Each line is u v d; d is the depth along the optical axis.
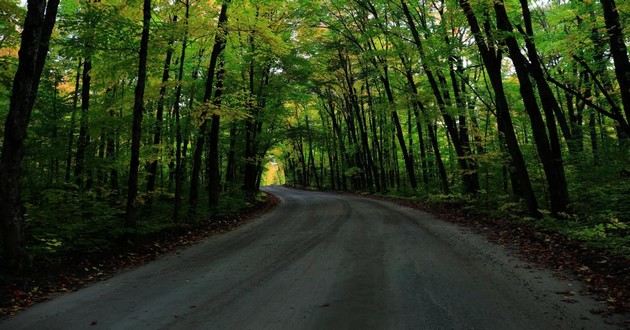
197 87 19.31
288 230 13.80
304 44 25.20
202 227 14.84
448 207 18.22
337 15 24.67
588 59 15.59
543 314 5.07
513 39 12.52
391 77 24.94
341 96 42.34
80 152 13.36
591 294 5.77
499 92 13.61
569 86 18.48
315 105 42.72
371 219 15.85
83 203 11.96
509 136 13.47
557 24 16.39
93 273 8.38
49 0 9.19
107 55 12.65
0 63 11.15
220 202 20.08
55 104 13.40
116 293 6.79
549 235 9.95
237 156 26.97
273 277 7.36
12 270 7.44
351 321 4.97
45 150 12.15
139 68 11.52
